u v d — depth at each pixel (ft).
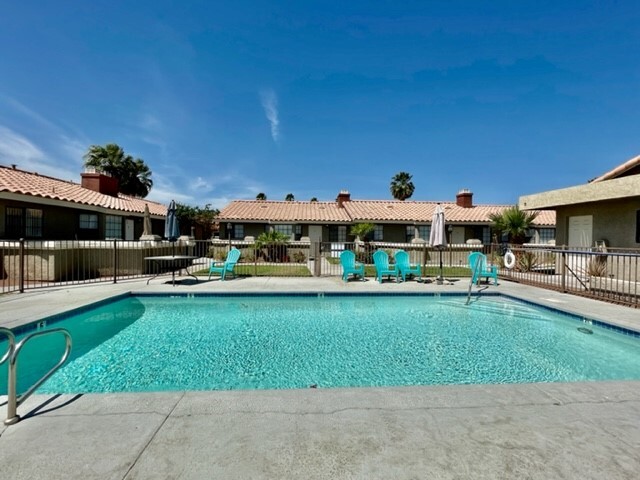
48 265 35.63
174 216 36.42
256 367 15.98
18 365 15.78
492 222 67.21
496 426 8.67
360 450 7.64
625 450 7.76
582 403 9.93
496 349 18.52
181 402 9.75
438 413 9.27
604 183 35.14
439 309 27.12
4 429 8.32
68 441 7.87
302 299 29.63
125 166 100.73
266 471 6.95
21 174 50.98
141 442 7.84
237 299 29.32
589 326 21.45
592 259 36.14
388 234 79.25
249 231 77.30
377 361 16.79
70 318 21.52
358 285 33.94
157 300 28.96
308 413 9.21
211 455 7.42
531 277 39.24
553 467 7.16
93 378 14.64
